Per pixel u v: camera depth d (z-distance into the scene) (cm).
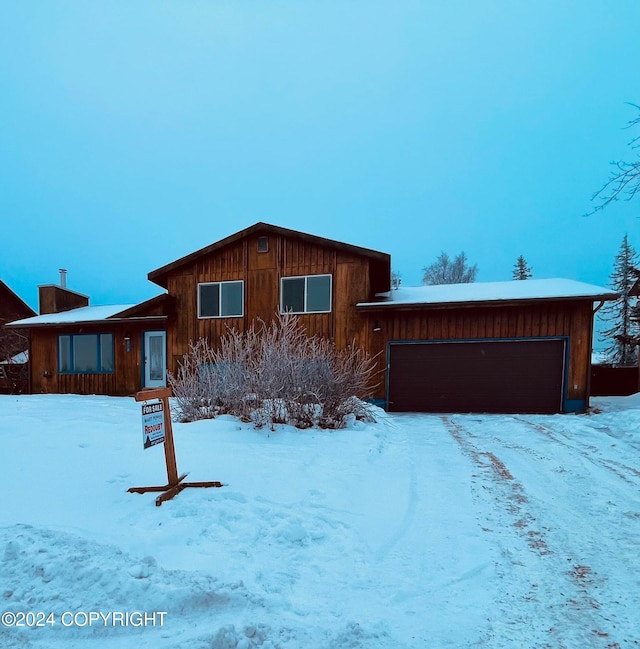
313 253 1123
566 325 966
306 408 653
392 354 1068
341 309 1098
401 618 214
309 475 428
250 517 319
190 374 723
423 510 358
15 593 218
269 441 560
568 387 962
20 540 262
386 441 617
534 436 668
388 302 1034
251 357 689
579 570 264
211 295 1203
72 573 230
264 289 1153
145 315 1232
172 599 213
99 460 445
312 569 258
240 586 228
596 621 216
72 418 692
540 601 232
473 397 1018
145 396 347
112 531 289
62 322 1282
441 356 1041
